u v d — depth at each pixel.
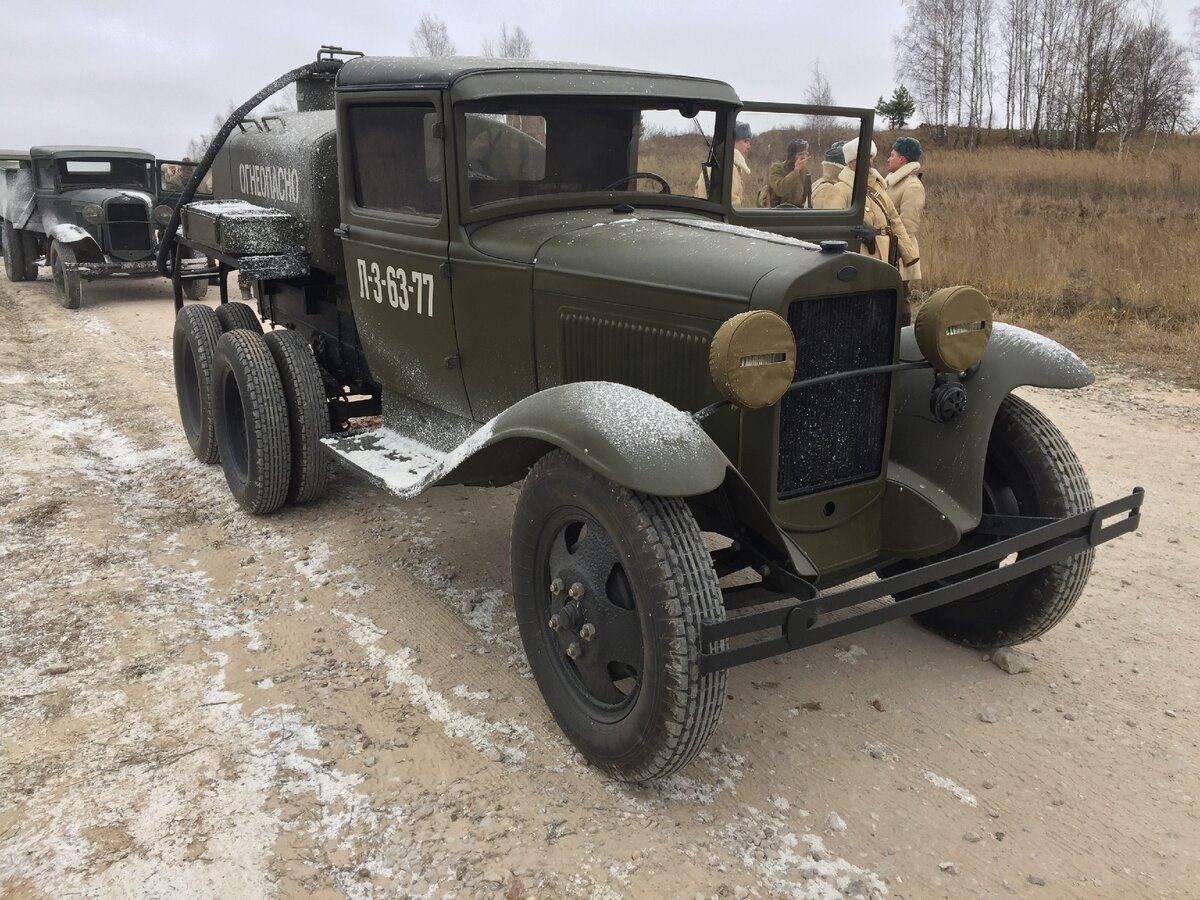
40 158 12.65
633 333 3.10
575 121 3.74
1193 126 49.41
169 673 3.43
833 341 2.92
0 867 2.48
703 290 2.88
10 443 5.96
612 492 2.59
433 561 4.41
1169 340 8.68
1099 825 2.70
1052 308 9.93
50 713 3.17
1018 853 2.59
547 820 2.70
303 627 3.79
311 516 4.96
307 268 4.91
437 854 2.57
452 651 3.62
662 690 2.52
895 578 2.68
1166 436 6.22
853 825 2.70
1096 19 46.09
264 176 5.34
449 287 3.79
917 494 3.22
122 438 6.33
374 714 3.21
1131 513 3.23
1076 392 7.33
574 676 2.98
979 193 20.59
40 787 2.80
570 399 2.67
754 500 2.67
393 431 4.62
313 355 4.86
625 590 2.73
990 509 3.47
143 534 4.73
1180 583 4.19
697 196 3.93
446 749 3.02
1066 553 3.06
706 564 2.53
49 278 14.61
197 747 3.00
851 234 4.36
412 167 3.87
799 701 3.32
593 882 2.47
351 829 2.66
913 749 3.04
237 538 4.68
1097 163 28.53
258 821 2.67
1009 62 50.12
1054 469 3.28
